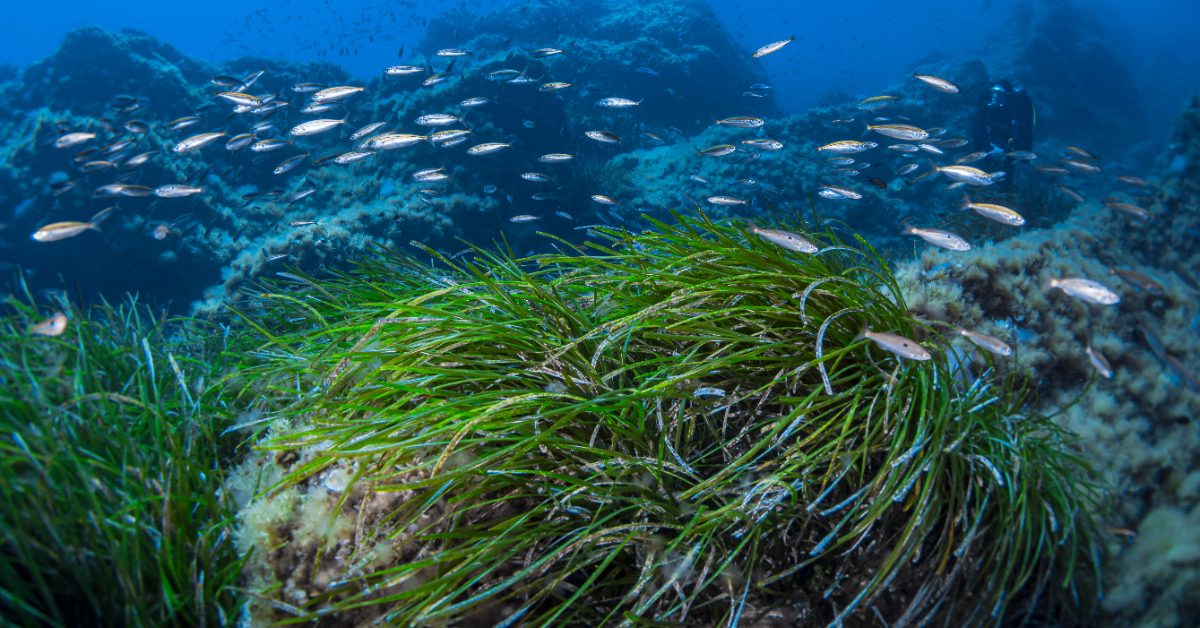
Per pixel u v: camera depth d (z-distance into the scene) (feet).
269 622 6.40
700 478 7.68
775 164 58.03
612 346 8.98
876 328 9.17
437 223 41.75
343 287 14.21
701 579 6.69
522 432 7.54
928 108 81.76
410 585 6.58
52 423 7.18
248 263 36.14
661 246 11.15
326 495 7.26
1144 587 8.00
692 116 91.04
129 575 6.07
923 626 7.00
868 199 54.95
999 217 16.35
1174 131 30.27
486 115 50.11
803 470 7.61
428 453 7.52
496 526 6.84
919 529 6.91
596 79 88.69
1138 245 25.20
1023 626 7.46
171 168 45.14
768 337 9.04
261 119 52.80
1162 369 12.73
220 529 7.20
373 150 29.43
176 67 57.11
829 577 7.35
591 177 55.88
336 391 8.86
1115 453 10.52
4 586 5.82
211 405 9.71
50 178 41.83
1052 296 14.15
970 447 7.64
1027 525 7.18
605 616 6.79
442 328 8.95
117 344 11.00
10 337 8.70
